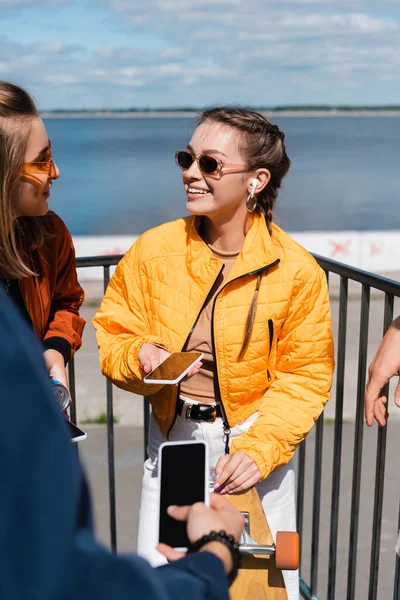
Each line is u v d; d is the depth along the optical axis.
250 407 2.37
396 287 2.31
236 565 1.08
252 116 2.23
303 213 45.62
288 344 2.35
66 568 0.76
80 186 62.88
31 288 2.19
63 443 0.78
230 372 2.28
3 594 0.74
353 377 7.00
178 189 60.09
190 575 0.94
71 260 2.45
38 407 0.78
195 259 2.30
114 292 2.47
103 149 139.75
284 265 2.28
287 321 2.32
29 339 0.83
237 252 2.35
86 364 7.57
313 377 2.36
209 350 2.31
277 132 2.30
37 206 2.02
